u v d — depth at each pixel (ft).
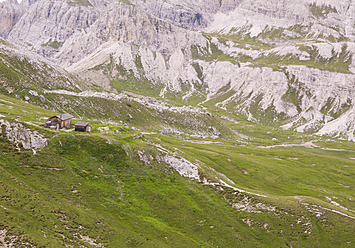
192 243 245.86
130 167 317.42
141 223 247.09
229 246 261.44
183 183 334.85
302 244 281.74
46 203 209.77
